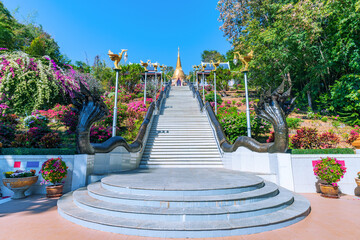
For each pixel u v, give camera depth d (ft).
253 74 68.28
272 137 30.68
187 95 80.43
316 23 41.16
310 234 10.92
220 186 14.42
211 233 10.35
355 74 40.65
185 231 10.28
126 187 14.42
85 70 96.43
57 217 13.57
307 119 45.03
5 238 10.43
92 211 13.01
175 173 22.91
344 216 13.89
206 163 30.81
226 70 94.63
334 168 18.95
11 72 24.44
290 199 14.99
